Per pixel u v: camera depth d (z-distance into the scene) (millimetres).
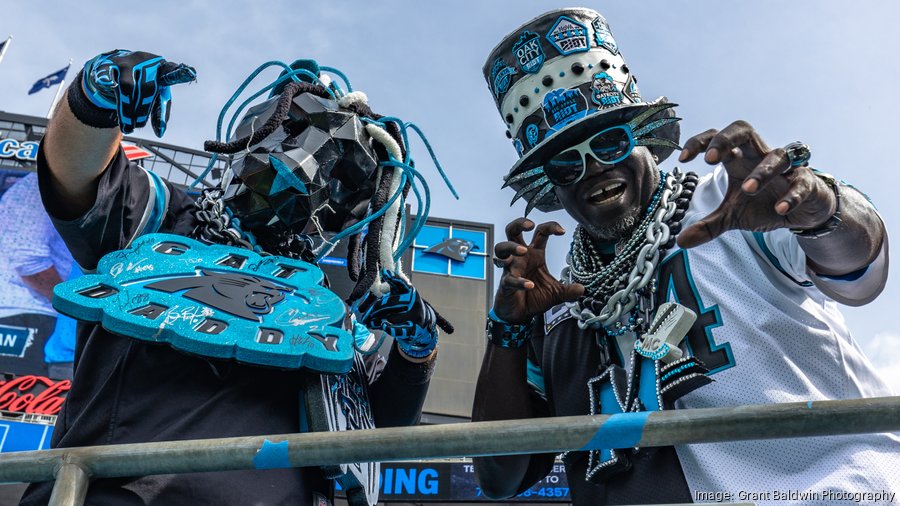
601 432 1566
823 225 2055
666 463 2496
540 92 2918
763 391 2432
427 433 1598
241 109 2600
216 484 1969
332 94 2611
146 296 2115
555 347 2992
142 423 2062
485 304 20000
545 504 13477
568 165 2779
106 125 2061
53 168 2098
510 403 2855
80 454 1658
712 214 1962
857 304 2344
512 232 2742
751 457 2377
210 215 2430
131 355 2135
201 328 2068
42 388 17109
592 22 3002
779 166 1835
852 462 2287
